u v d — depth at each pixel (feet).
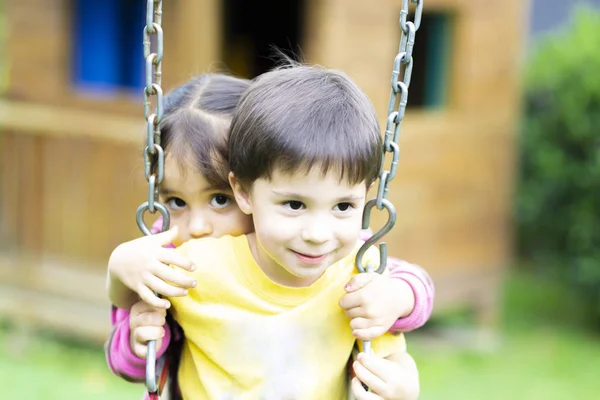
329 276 7.64
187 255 7.70
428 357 24.50
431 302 7.98
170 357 8.21
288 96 6.98
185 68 19.39
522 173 28.17
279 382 7.48
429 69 23.72
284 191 6.85
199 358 7.74
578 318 28.58
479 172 24.35
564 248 28.25
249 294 7.54
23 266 23.18
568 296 30.53
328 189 6.82
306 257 6.95
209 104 8.30
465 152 23.90
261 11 26.89
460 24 23.48
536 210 27.68
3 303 23.26
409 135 22.48
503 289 31.32
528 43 33.06
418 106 23.88
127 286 7.46
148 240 7.43
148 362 7.50
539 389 22.40
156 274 7.30
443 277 23.99
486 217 24.77
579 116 26.61
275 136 6.79
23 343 23.18
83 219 22.20
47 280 22.88
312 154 6.73
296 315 7.52
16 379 20.86
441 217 23.58
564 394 22.12
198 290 7.60
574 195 26.78
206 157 8.02
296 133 6.77
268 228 6.93
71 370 22.03
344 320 7.63
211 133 8.09
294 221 6.91
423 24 23.59
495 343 25.62
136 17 21.43
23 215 23.20
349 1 20.72
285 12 26.45
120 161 21.31
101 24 22.16
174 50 19.79
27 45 23.13
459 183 23.89
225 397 7.57
